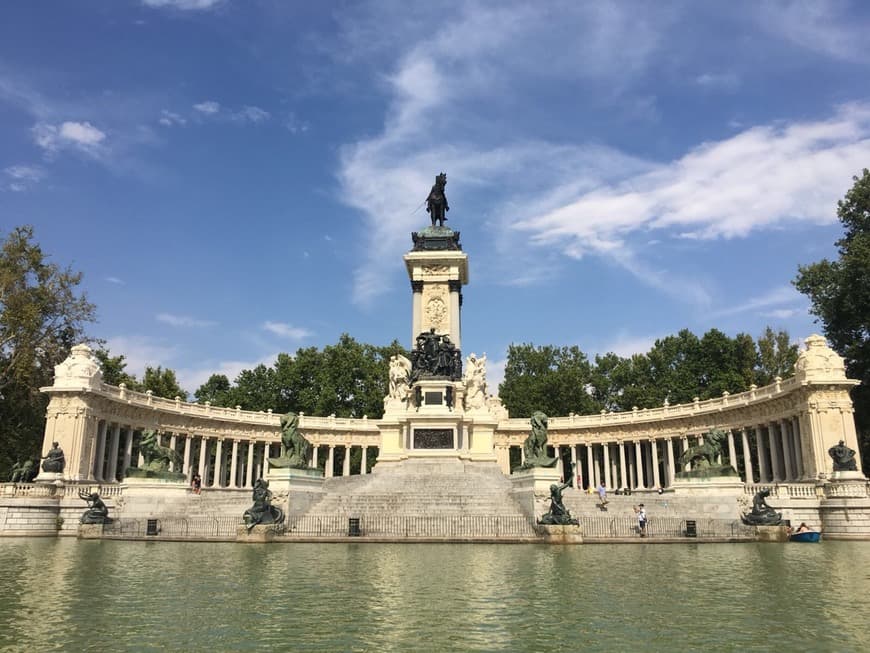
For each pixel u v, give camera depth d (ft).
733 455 263.29
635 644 47.88
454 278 231.91
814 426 205.57
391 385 221.46
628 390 351.46
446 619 55.62
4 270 220.43
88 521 142.92
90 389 215.31
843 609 60.34
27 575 80.12
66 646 46.85
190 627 52.70
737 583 75.25
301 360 361.10
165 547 115.96
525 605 61.57
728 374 313.32
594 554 104.68
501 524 137.49
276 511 134.41
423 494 157.28
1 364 222.48
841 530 158.92
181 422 274.57
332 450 313.73
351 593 67.36
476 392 218.59
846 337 228.02
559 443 313.12
